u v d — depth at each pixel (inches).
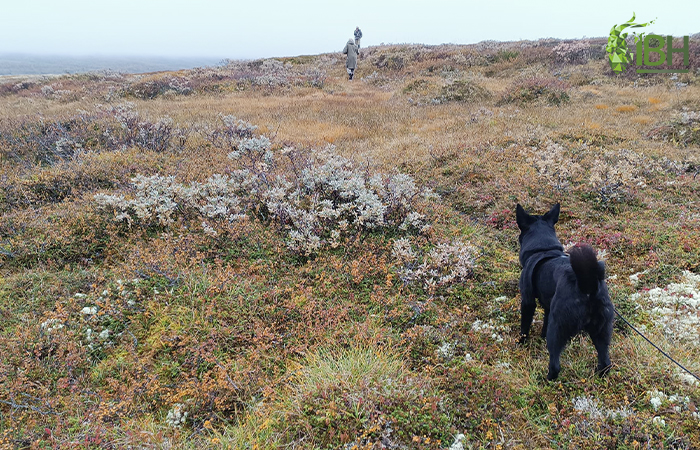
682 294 180.7
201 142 432.1
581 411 130.3
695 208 265.0
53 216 262.5
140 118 482.9
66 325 178.4
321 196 285.7
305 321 181.2
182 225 259.8
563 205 279.4
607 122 486.3
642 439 119.0
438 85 768.9
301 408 135.8
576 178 312.0
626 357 149.3
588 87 712.4
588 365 150.8
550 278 145.3
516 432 128.2
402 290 204.2
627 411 128.0
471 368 151.4
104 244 247.4
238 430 133.1
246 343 172.1
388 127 530.0
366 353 157.6
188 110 634.2
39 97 874.1
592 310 128.6
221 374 149.8
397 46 1357.0
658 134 430.0
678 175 316.5
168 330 176.9
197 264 222.2
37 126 467.8
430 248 235.5
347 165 318.7
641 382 139.4
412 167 369.4
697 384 136.0
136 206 253.6
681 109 527.2
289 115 604.4
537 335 173.0
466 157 368.8
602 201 280.2
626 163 309.6
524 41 1230.9
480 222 274.1
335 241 238.4
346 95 811.4
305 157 356.2
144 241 248.1
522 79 760.3
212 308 181.6
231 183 292.7
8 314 187.0
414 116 588.4
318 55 1423.5
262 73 1079.0
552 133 427.2
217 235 239.5
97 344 171.8
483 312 189.9
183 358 166.7
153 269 208.8
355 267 212.1
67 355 162.1
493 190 306.7
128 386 153.7
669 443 118.2
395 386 139.7
